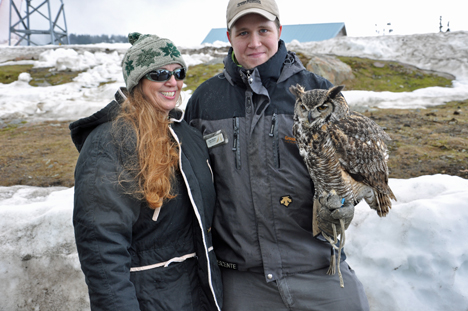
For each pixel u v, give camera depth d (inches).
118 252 57.8
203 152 75.4
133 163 61.3
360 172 75.3
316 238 76.1
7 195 158.7
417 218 106.3
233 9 76.2
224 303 78.2
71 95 341.7
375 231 112.7
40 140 239.6
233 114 77.1
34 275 116.7
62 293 115.0
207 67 393.4
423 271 102.5
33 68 416.2
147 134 62.5
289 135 75.2
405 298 101.5
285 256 73.7
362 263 111.4
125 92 68.7
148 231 64.2
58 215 122.9
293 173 74.5
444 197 112.3
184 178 65.2
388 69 377.4
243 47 78.2
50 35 688.4
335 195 69.9
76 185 59.6
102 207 57.5
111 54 472.4
